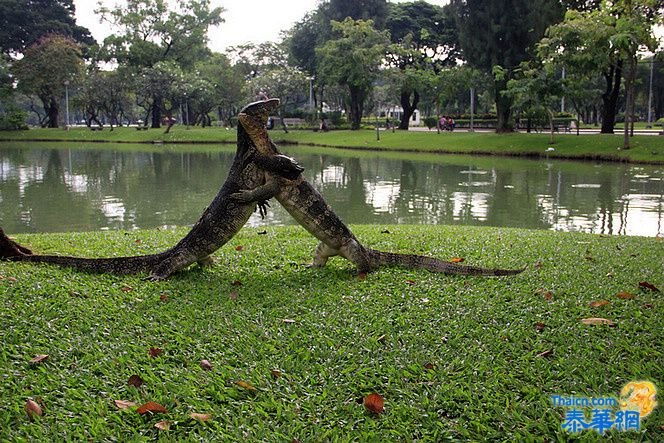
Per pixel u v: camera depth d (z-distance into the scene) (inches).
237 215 244.8
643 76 2433.6
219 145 1898.4
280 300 218.4
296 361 166.9
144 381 155.0
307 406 143.8
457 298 218.4
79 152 1536.7
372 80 1903.3
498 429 135.6
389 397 148.9
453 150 1407.5
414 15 2239.2
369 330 188.7
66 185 814.5
